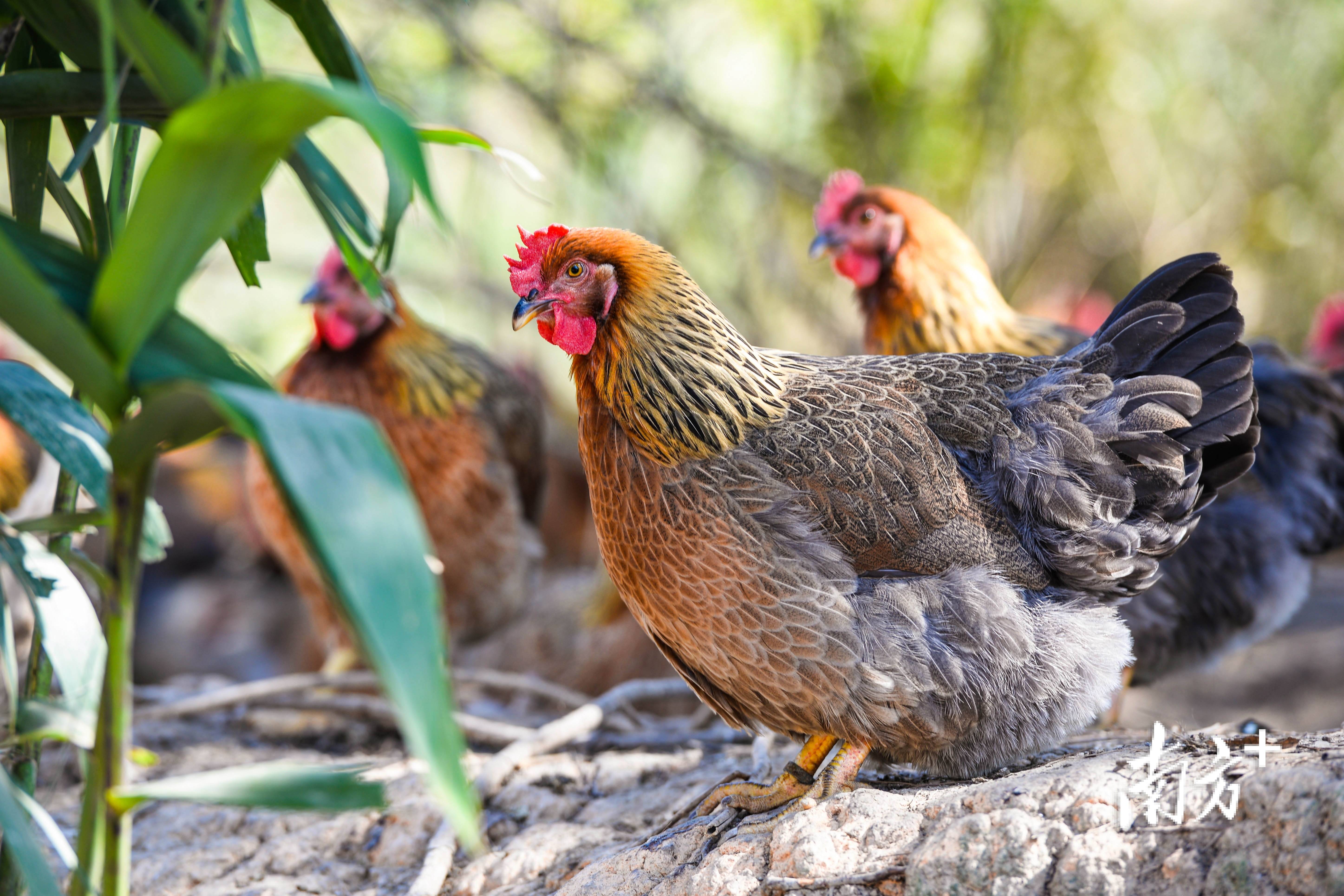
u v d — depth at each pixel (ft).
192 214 4.76
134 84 6.48
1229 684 23.21
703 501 9.14
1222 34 29.53
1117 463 9.47
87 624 6.72
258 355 32.58
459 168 30.42
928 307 14.57
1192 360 9.70
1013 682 9.04
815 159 27.32
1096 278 30.66
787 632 8.98
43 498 13.39
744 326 28.22
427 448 17.56
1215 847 6.97
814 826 8.38
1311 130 30.55
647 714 19.54
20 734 6.05
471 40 24.39
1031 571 9.47
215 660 30.19
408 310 17.89
